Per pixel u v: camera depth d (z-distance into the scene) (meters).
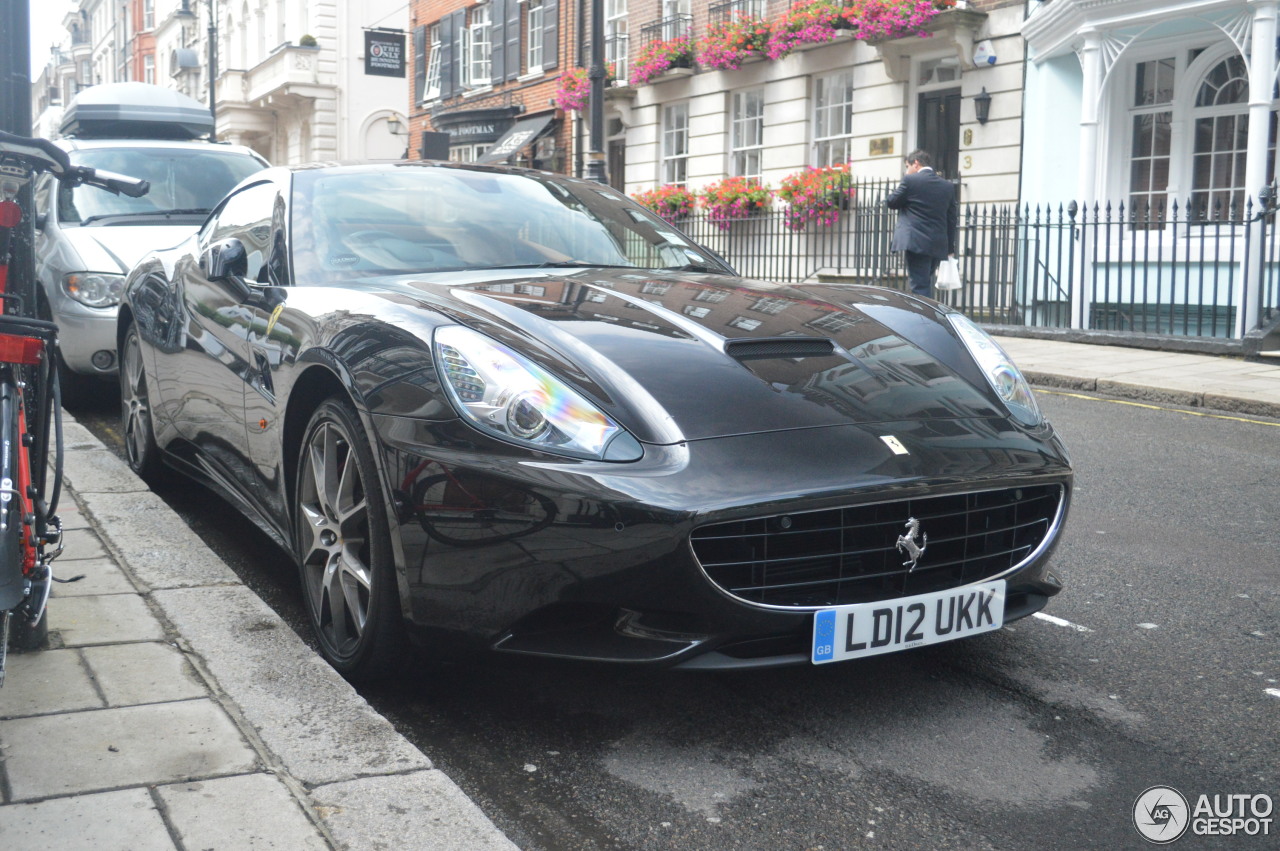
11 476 2.25
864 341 3.12
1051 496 2.94
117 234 6.89
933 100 15.55
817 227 16.77
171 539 3.67
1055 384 9.15
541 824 2.28
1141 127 13.05
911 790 2.42
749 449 2.55
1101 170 13.21
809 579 2.57
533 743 2.64
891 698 2.90
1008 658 3.18
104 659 2.72
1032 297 13.08
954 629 2.72
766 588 2.51
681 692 2.93
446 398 2.64
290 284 3.50
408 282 3.34
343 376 2.87
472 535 2.54
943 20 14.15
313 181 3.94
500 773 2.50
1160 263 11.10
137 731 2.36
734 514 2.42
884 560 2.63
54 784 2.13
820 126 17.48
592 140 14.38
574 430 2.53
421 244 3.68
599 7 14.17
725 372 2.78
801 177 16.61
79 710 2.45
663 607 2.45
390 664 2.84
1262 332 9.91
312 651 2.82
